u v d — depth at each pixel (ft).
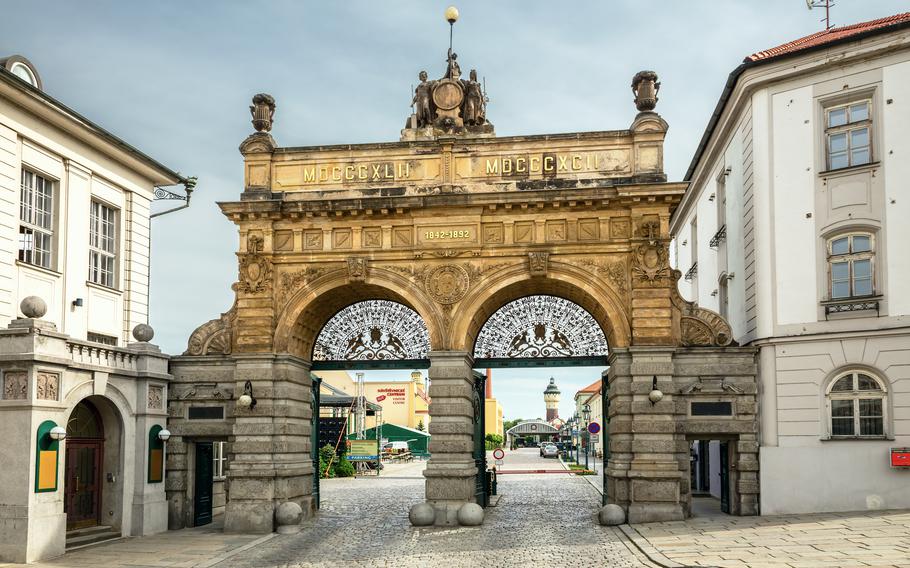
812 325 75.51
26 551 61.36
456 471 77.77
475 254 80.02
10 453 62.54
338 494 113.70
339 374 286.25
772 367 76.79
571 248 79.05
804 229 77.15
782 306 77.25
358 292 84.38
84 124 83.46
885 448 71.36
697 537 64.64
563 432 336.49
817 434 74.13
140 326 79.46
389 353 86.58
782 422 75.56
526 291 84.12
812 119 77.82
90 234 88.84
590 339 84.28
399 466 203.00
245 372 80.64
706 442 105.50
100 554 65.51
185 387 82.33
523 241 79.97
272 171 84.28
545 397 484.33
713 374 77.36
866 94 75.31
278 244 82.94
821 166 76.95
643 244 77.92
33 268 78.33
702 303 114.21
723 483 81.15
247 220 82.79
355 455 166.30
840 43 75.46
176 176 99.86
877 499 71.31
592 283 78.64
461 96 83.92
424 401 336.90
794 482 74.33
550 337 84.99
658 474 74.64
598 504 94.07
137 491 76.02
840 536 60.34
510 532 72.54
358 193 82.64
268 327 81.20
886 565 49.42
